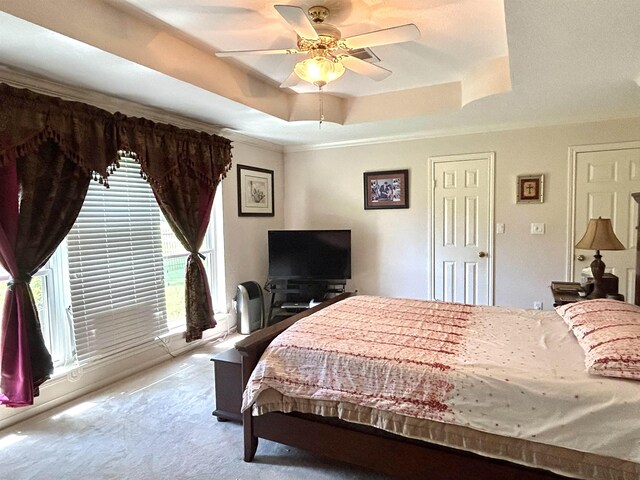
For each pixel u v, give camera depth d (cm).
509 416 160
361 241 504
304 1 220
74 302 297
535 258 420
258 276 499
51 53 220
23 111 241
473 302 450
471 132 437
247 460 219
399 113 384
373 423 187
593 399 149
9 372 248
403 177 473
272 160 521
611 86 297
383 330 230
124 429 253
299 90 381
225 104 328
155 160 330
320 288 480
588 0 178
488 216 436
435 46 280
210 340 426
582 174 396
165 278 382
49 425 258
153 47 248
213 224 439
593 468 148
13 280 247
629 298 384
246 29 254
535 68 260
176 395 300
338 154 509
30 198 252
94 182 312
